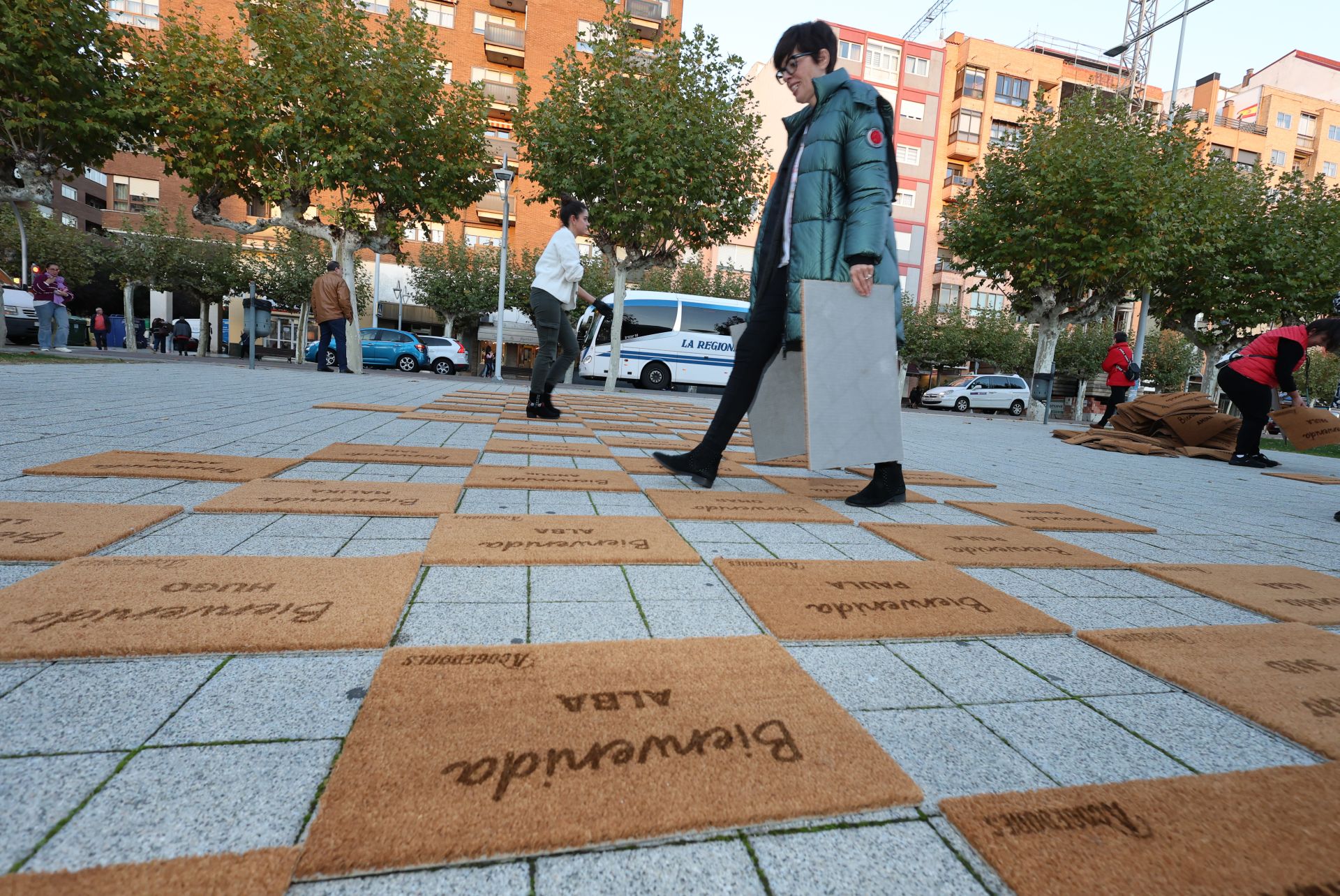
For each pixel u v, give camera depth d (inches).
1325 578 101.0
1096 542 122.2
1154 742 52.2
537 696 51.4
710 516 116.8
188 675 52.6
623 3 1272.1
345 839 35.9
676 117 480.4
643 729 47.9
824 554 99.3
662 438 235.9
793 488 155.7
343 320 520.7
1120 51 1229.7
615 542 94.7
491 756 43.7
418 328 1380.4
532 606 71.0
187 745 44.0
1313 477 260.7
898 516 131.8
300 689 51.7
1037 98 687.7
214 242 1042.1
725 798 41.3
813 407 125.9
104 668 52.9
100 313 939.3
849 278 130.4
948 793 44.4
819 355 126.0
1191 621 80.4
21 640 54.4
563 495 127.0
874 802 42.0
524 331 1249.4
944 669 63.2
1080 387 977.5
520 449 180.1
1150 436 362.6
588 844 37.5
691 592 78.4
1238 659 67.2
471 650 58.4
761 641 64.1
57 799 38.2
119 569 72.0
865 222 125.1
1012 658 66.6
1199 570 102.3
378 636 59.4
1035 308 722.2
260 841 36.3
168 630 58.1
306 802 39.6
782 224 139.3
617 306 556.4
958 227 730.8
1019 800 42.9
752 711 51.3
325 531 93.4
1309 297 720.3
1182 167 625.0
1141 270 616.7
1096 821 41.3
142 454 136.6
